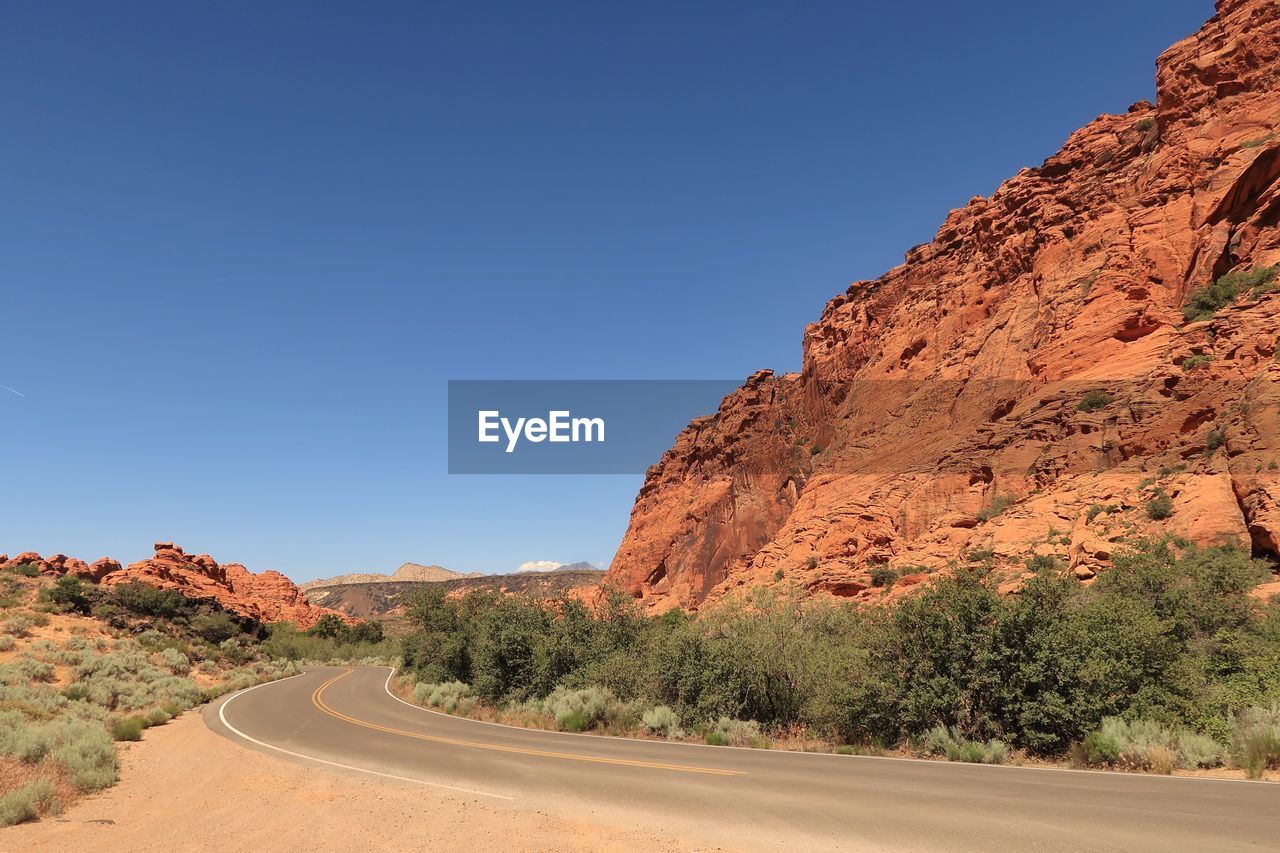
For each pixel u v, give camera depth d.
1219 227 40.59
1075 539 31.25
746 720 17.19
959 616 13.69
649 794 9.90
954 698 13.16
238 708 26.66
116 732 18.89
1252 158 40.19
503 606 28.81
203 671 42.09
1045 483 37.41
